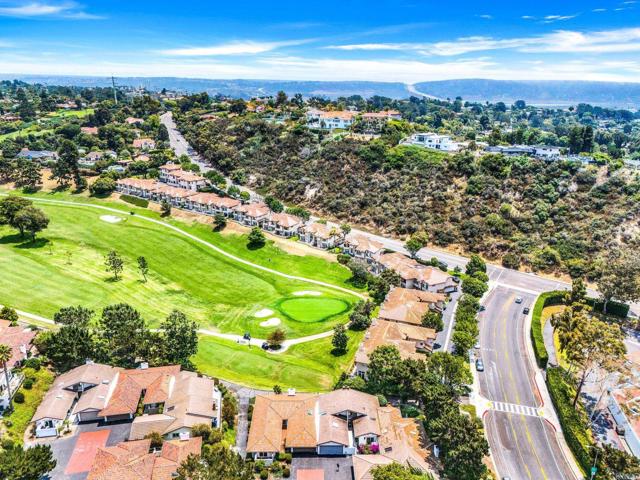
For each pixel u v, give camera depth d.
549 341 97.12
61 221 153.75
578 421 69.81
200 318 105.25
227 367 84.81
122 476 54.38
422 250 144.25
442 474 60.09
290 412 69.25
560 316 91.69
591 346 73.81
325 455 63.59
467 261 137.50
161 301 111.75
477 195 157.50
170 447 59.91
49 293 108.19
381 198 166.75
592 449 63.06
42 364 78.12
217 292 118.62
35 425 65.88
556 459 65.12
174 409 67.56
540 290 120.94
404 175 174.25
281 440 64.62
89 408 66.56
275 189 184.88
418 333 91.12
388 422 68.19
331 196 173.62
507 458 65.00
